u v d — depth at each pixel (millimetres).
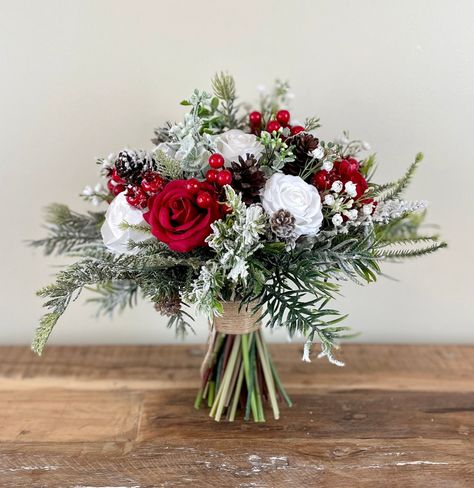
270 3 1129
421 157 1018
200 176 866
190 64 1159
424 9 1132
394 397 1096
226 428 1010
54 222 1118
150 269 864
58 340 1337
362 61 1160
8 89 1169
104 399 1093
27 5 1124
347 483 892
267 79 1169
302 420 1029
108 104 1181
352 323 1325
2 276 1288
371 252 875
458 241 1268
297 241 869
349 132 1198
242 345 1000
